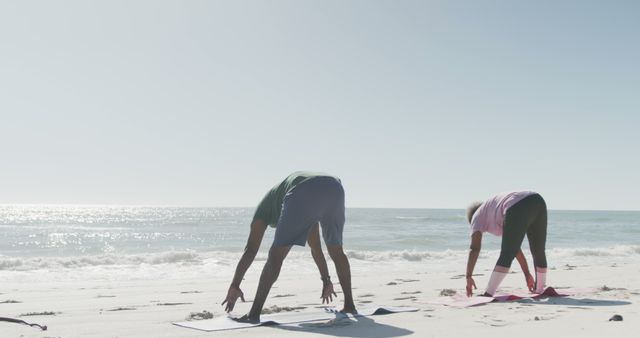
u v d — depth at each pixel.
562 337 3.59
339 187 4.40
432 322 4.25
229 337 3.62
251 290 8.16
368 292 7.48
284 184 4.41
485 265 15.06
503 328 3.97
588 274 10.45
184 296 7.48
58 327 4.18
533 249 6.31
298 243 4.23
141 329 4.01
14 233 40.69
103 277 11.62
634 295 6.41
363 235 35.50
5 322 4.35
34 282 10.59
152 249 26.09
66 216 96.31
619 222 66.69
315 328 3.95
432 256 17.75
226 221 68.75
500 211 6.05
